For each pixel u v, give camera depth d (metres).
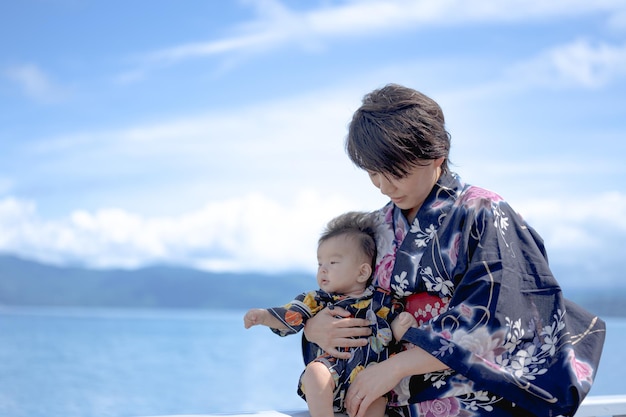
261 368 18.06
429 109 1.96
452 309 1.86
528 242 1.96
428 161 1.95
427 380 1.94
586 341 1.91
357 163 2.00
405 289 2.04
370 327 2.10
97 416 10.63
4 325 34.47
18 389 13.16
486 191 2.01
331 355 2.10
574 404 1.78
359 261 2.21
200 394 13.49
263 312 2.14
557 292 1.92
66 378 15.05
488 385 1.80
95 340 26.05
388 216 2.23
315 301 2.23
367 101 2.02
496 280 1.85
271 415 2.02
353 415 1.93
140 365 18.06
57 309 111.44
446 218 1.99
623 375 16.88
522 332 1.86
